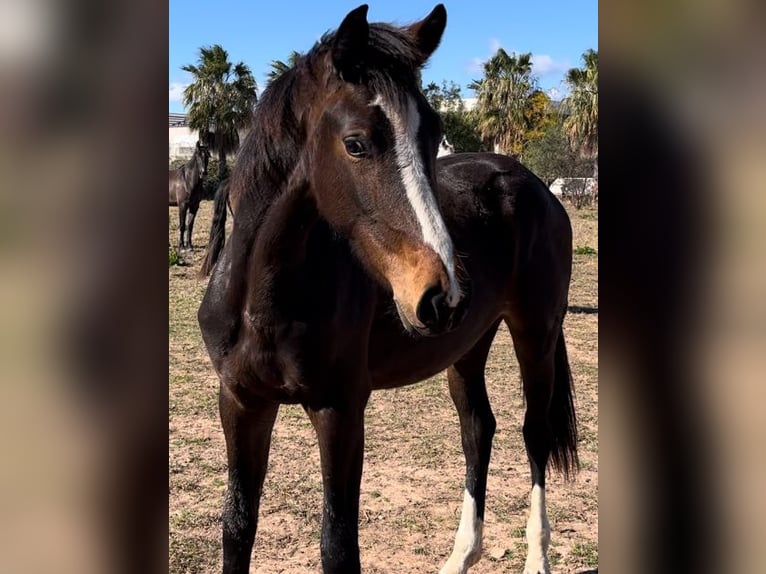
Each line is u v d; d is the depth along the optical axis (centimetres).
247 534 241
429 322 187
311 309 218
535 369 342
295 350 218
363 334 235
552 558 327
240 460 243
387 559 319
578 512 371
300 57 230
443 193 310
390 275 199
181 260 1296
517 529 353
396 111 196
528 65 3297
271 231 215
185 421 485
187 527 341
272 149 221
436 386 586
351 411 230
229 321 229
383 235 198
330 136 206
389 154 195
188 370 609
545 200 352
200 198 1465
